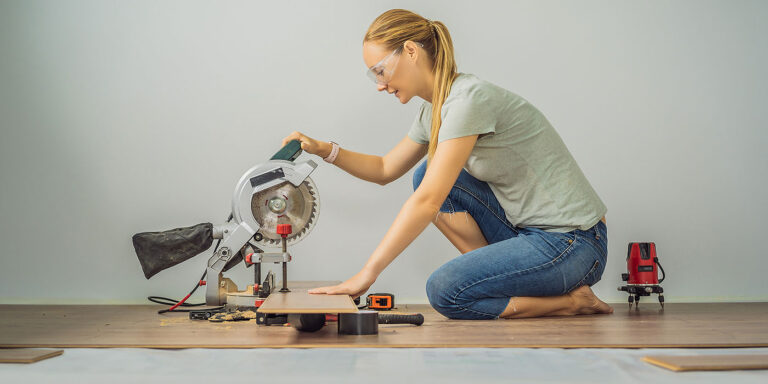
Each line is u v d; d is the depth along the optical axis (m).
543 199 1.96
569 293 1.99
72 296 2.72
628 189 2.84
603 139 2.85
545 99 2.84
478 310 1.88
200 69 2.79
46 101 2.76
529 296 1.93
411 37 1.85
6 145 2.75
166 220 2.76
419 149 2.31
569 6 2.86
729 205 2.86
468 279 1.86
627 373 1.02
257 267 2.07
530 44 2.85
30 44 2.77
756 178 2.88
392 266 2.77
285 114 2.80
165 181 2.77
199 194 2.77
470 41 2.84
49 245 2.73
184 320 1.93
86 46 2.78
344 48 2.82
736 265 2.85
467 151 1.76
